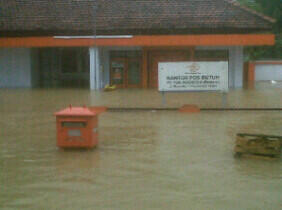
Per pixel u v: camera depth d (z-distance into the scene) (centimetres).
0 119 1452
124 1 3019
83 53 3525
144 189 695
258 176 766
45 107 1775
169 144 1040
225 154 934
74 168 822
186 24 2886
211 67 1723
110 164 850
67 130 963
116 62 2994
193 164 850
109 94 2388
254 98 2106
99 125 1327
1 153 951
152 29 2880
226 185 716
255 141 889
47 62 3338
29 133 1194
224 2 2997
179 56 2966
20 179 754
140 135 1159
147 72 2988
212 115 1540
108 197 657
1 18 2966
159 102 1941
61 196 664
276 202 636
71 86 3028
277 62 3666
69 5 3016
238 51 2919
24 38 2784
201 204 627
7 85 3025
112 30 2877
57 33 2919
